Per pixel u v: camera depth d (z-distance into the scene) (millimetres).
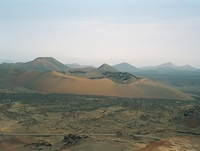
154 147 61125
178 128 128000
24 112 152500
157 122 142000
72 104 182625
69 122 134875
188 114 141125
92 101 196250
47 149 83000
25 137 102000
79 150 76312
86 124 132125
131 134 111188
